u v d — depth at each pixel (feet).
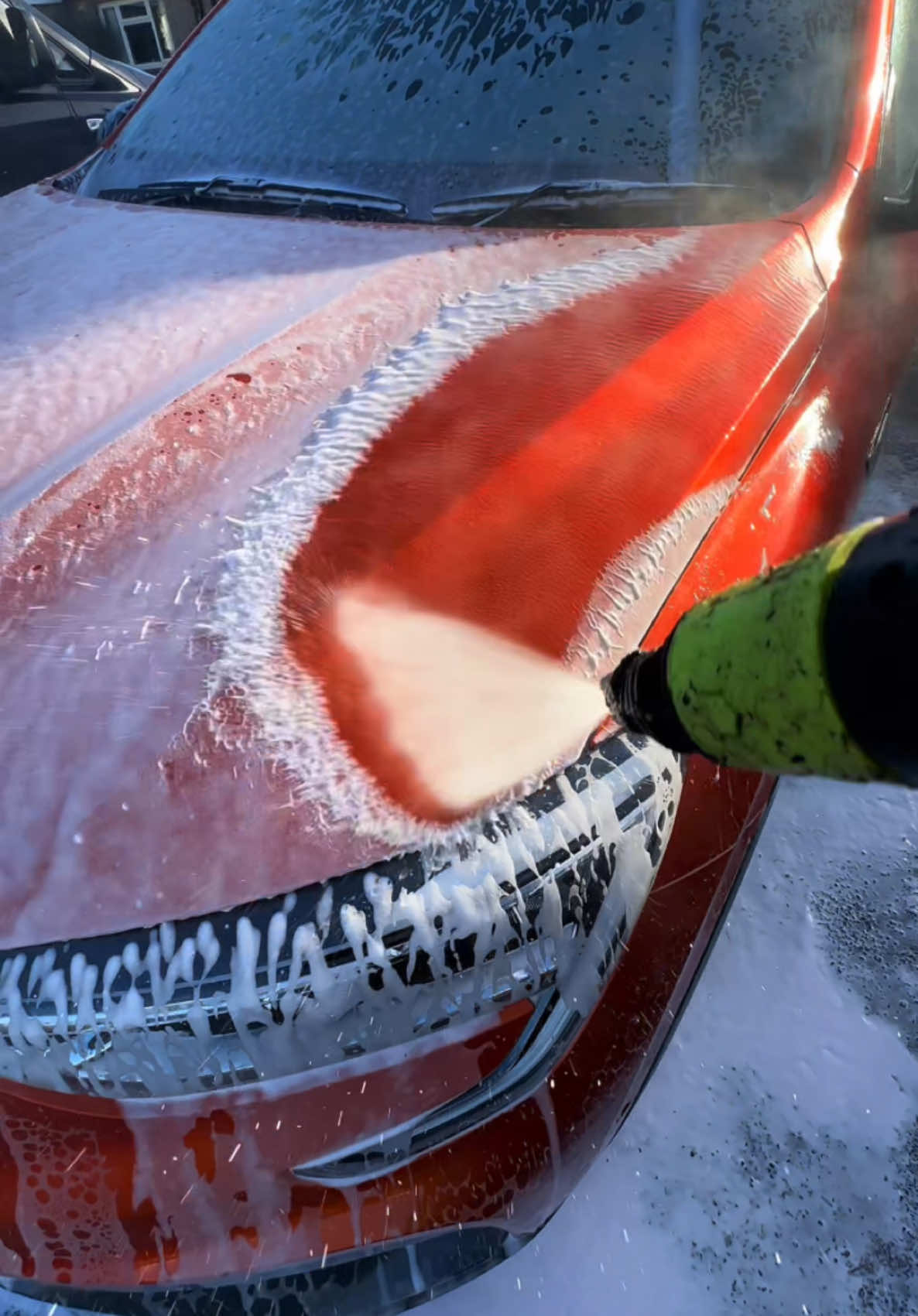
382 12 7.75
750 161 6.64
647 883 3.79
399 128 7.20
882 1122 5.55
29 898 3.30
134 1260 3.55
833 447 6.12
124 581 4.03
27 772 3.47
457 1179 3.67
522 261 5.88
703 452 4.78
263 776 3.40
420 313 5.43
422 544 4.07
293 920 3.22
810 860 7.00
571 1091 3.81
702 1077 5.75
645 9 6.97
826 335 6.36
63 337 5.74
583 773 3.69
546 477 4.37
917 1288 4.95
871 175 7.00
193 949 3.20
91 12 42.42
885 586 1.96
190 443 4.67
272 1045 3.22
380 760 3.47
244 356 5.25
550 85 6.98
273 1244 3.58
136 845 3.31
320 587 3.91
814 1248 5.07
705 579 4.68
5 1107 3.44
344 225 6.61
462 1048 3.51
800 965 6.32
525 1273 5.02
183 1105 3.33
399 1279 3.92
